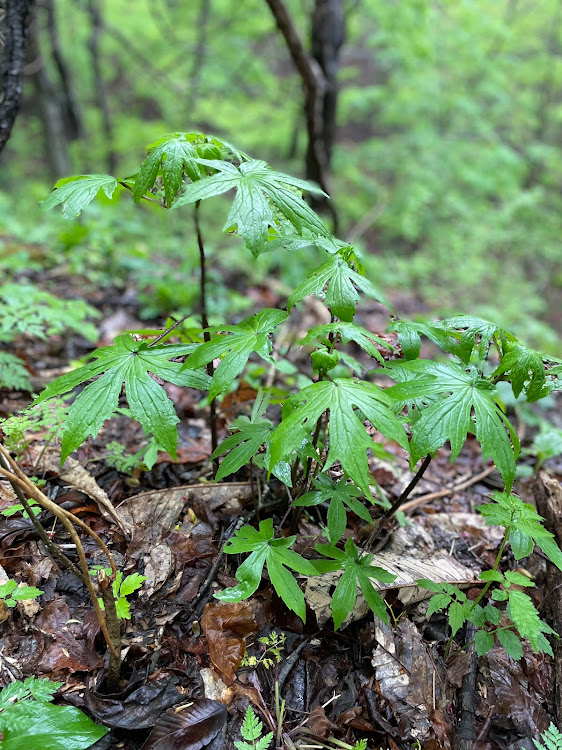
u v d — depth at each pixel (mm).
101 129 12641
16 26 2559
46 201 1670
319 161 4996
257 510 2131
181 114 11719
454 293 8555
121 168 11531
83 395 1591
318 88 4617
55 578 1935
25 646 1728
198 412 3012
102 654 1732
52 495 2217
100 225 5707
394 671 1758
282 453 1354
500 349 1754
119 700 1629
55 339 3693
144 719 1587
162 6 12305
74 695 1625
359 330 1517
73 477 2277
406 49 10023
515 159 11000
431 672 1776
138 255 4840
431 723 1670
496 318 6844
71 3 11281
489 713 1746
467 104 10938
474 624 1907
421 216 10875
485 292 8812
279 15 3797
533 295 9453
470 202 11359
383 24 9578
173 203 1450
